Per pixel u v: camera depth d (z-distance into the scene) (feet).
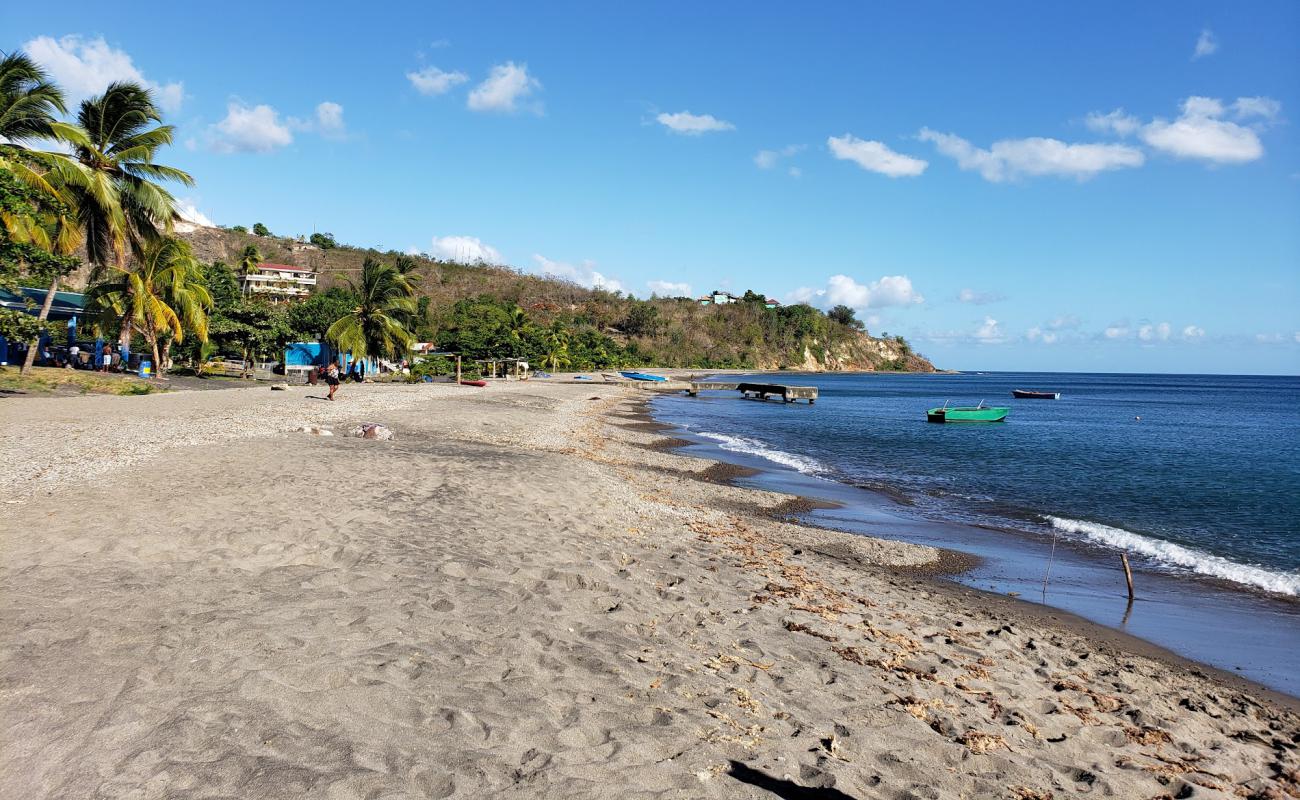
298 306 214.07
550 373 308.81
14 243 69.77
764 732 17.30
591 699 17.62
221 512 31.04
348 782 12.44
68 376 93.45
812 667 22.39
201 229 421.18
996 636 29.09
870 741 17.85
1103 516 59.41
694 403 209.36
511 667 18.78
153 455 44.47
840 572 37.17
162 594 21.07
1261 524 56.70
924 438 122.72
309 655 17.62
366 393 121.90
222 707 14.57
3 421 55.83
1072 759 18.97
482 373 237.45
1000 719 20.67
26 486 33.88
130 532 27.07
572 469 54.85
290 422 67.67
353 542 28.58
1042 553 46.91
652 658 21.08
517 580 26.55
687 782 14.35
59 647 16.81
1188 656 29.89
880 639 26.35
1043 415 207.31
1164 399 329.93
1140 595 38.34
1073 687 24.53
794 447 105.40
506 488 43.93
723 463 82.02
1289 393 411.54
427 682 17.07
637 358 472.03
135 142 98.58
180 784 11.91
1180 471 84.84
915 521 55.93
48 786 11.65
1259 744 21.66
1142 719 22.40
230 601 20.99
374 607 21.70
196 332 121.19
